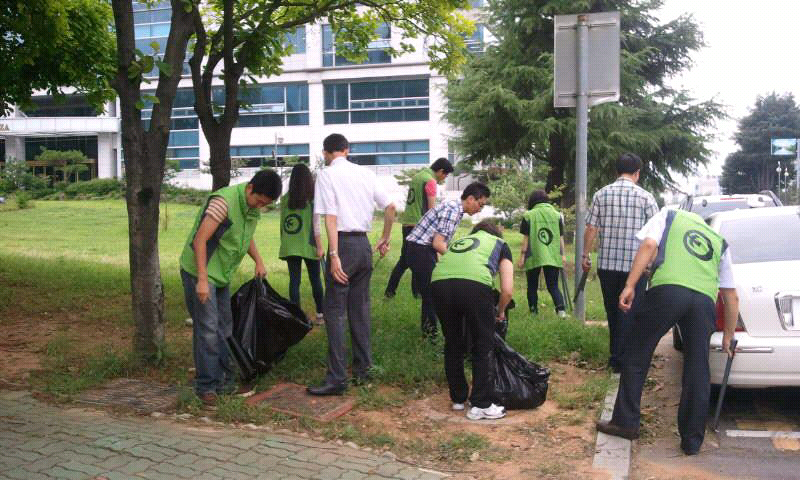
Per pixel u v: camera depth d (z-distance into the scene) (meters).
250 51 7.95
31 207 33.62
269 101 42.56
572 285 13.02
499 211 17.23
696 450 4.73
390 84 41.16
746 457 4.71
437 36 10.14
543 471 4.34
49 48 9.89
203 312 5.30
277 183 5.31
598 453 4.64
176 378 5.95
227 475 4.04
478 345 5.27
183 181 44.41
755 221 6.36
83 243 19.00
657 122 21.97
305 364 6.30
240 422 5.00
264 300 5.77
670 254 4.86
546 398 5.79
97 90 11.52
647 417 5.46
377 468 4.27
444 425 5.16
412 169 37.69
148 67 5.98
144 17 41.28
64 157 47.41
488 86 20.83
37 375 5.94
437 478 4.18
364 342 5.90
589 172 21.09
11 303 9.05
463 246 5.41
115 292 10.06
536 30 21.03
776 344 5.08
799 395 6.10
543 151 22.16
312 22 8.90
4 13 9.31
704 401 4.70
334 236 5.51
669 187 23.52
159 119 6.20
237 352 5.61
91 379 5.77
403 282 11.98
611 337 6.53
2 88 10.55
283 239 7.85
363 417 5.22
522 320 8.02
